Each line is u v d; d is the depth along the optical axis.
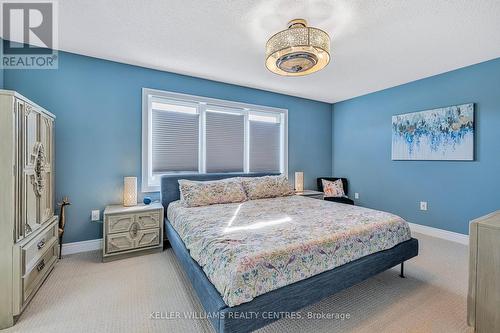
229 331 1.22
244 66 3.08
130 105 3.04
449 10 1.88
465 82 3.06
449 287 2.04
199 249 1.71
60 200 2.67
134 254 2.70
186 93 3.41
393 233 2.06
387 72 3.27
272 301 1.34
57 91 2.65
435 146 3.36
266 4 1.84
